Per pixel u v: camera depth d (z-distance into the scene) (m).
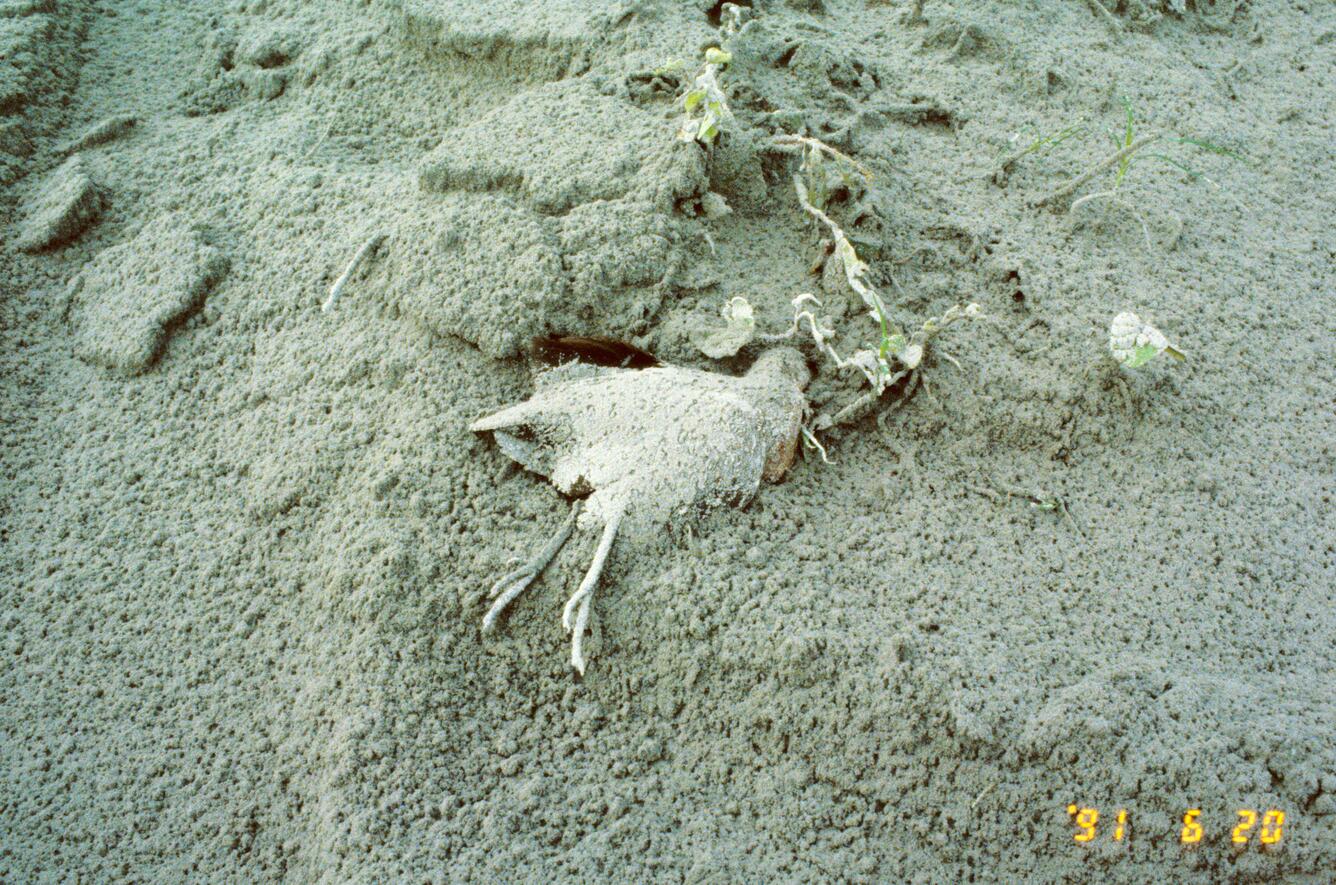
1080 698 0.98
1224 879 0.95
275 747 1.02
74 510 1.13
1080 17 1.40
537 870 0.97
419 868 0.96
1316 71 1.40
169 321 1.18
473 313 1.10
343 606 1.04
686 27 1.28
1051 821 0.96
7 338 1.21
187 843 1.00
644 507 1.03
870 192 1.18
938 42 1.34
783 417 1.06
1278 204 1.26
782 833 0.98
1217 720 0.97
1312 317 1.18
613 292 1.11
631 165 1.16
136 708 1.05
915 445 1.10
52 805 1.02
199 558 1.10
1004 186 1.23
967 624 1.01
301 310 1.17
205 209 1.25
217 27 1.41
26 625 1.09
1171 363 1.12
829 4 1.39
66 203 1.25
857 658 0.99
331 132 1.30
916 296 1.14
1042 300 1.14
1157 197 1.23
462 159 1.17
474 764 1.00
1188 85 1.35
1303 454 1.10
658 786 1.00
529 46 1.28
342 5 1.37
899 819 0.98
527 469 1.06
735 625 1.00
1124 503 1.08
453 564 1.04
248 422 1.14
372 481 1.07
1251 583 1.04
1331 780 0.95
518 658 1.02
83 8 1.42
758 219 1.19
